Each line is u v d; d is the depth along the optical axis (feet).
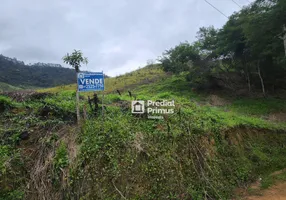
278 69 59.47
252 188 18.37
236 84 64.34
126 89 68.69
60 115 17.75
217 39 63.36
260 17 43.01
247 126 27.76
